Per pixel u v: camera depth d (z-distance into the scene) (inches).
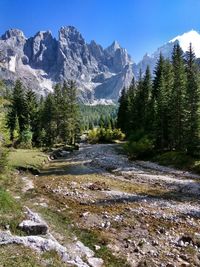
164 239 677.3
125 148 2615.7
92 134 4493.1
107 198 1031.0
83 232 685.9
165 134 2464.3
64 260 473.1
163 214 857.5
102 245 622.5
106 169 1808.6
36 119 3769.7
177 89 2397.9
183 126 2187.5
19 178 1402.6
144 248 625.3
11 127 3371.1
